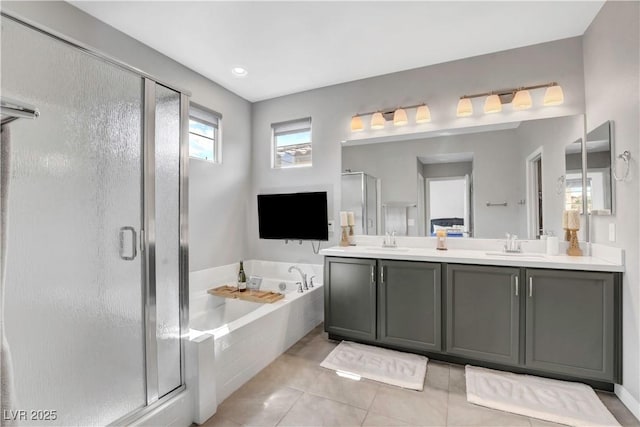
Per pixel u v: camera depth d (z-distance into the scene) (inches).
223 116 139.2
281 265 148.6
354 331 108.0
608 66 84.1
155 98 66.6
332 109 138.9
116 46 95.8
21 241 47.8
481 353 90.6
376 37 102.1
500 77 111.0
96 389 55.9
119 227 60.1
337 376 88.6
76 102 54.1
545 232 103.9
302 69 123.9
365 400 77.5
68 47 52.9
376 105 130.3
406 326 100.0
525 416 70.9
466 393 80.0
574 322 80.8
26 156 48.3
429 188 121.0
